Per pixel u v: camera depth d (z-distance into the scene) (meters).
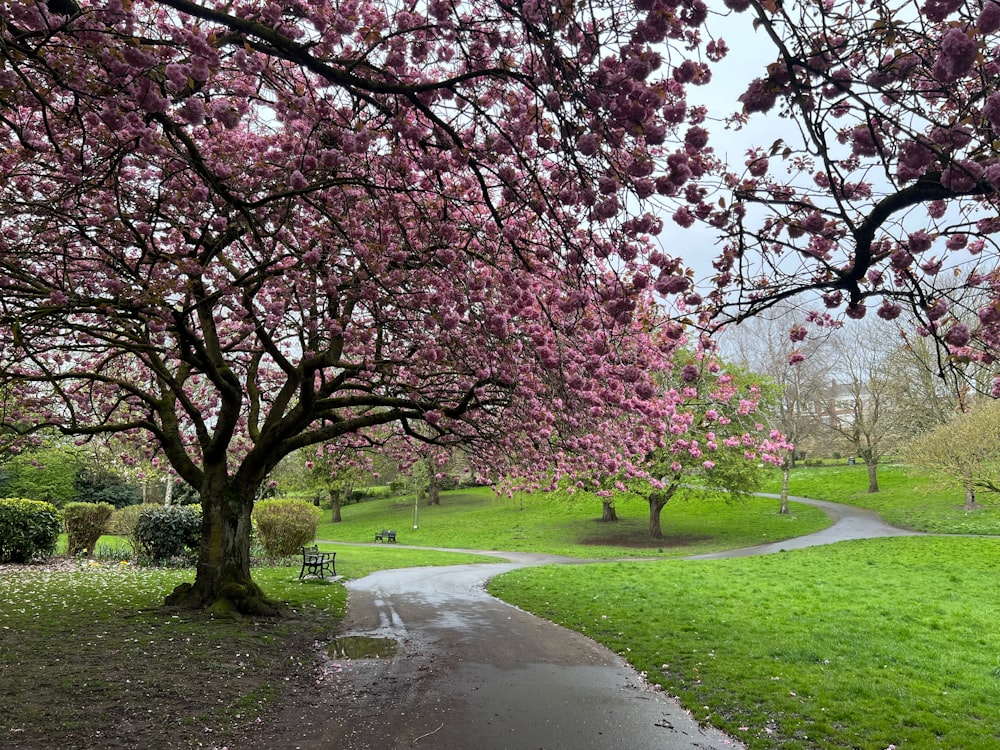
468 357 7.66
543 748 5.03
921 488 33.31
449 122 4.48
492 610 11.18
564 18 2.95
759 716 5.82
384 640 8.73
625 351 7.04
